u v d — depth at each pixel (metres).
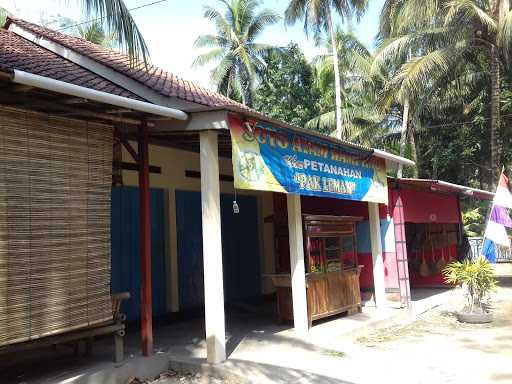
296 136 7.32
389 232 10.69
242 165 6.14
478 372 6.20
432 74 17.17
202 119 6.14
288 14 22.89
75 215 5.24
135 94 7.08
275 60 27.28
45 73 6.59
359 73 24.83
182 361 6.18
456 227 14.08
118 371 5.55
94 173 5.46
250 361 6.21
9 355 5.88
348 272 9.36
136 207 8.50
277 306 8.56
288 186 7.01
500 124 19.20
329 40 26.41
